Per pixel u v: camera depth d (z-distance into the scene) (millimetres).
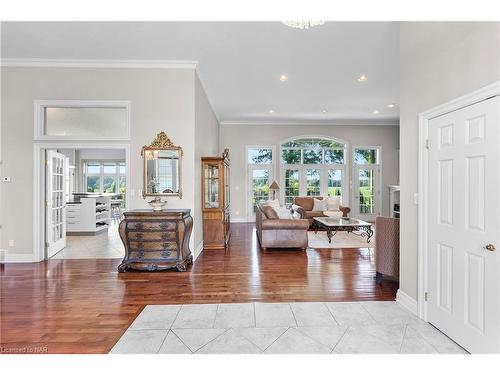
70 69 4508
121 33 3656
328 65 4629
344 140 9133
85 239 6473
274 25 3457
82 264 4422
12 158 4480
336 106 7098
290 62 4523
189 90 4578
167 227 4023
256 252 5133
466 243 2102
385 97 6359
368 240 5926
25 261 4512
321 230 7414
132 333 2393
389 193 9180
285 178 9188
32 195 4508
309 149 9250
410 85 2807
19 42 3891
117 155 11805
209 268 4195
